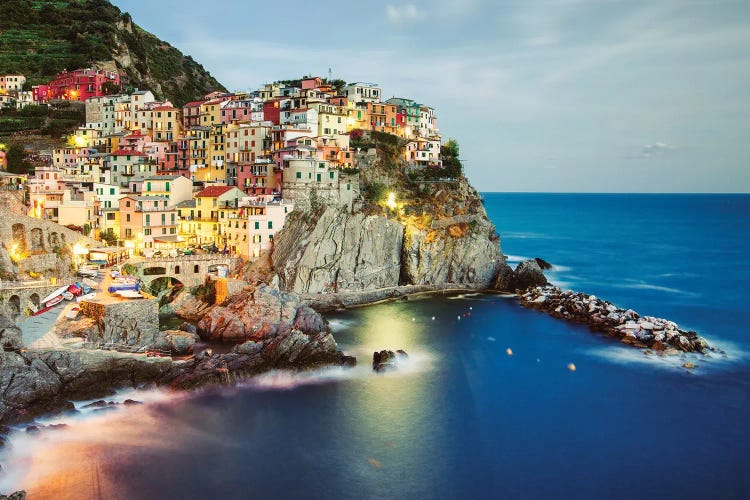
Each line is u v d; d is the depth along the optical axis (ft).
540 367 281.13
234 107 521.24
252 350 269.64
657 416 232.32
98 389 222.89
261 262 386.93
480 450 205.67
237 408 227.40
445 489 182.70
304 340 269.85
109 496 170.91
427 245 431.02
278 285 368.89
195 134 501.15
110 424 207.41
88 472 181.37
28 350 222.69
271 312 305.32
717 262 587.27
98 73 608.60
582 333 333.83
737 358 293.64
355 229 401.49
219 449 198.70
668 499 180.45
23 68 644.27
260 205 391.86
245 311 304.30
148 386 230.89
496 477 189.88
